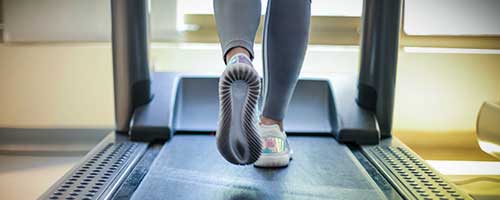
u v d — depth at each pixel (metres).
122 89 1.67
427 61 2.08
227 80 0.97
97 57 2.02
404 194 1.08
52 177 1.65
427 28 2.08
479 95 2.09
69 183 1.12
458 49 2.11
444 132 2.10
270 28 1.19
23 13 2.00
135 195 1.06
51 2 2.01
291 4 1.18
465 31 2.08
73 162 1.82
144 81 1.69
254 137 1.08
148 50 1.71
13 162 1.81
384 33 1.67
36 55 2.01
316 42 2.18
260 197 1.06
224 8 1.07
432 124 2.11
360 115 1.68
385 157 1.42
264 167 1.28
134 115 1.65
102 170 1.23
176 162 1.32
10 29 2.01
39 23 2.02
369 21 1.68
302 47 1.21
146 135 1.58
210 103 1.80
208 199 1.04
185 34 2.16
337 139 1.62
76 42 2.04
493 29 2.08
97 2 2.02
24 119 2.03
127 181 1.16
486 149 1.58
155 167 1.27
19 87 2.02
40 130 2.02
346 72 2.15
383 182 1.18
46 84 2.02
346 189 1.12
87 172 1.21
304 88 1.83
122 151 1.43
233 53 1.04
